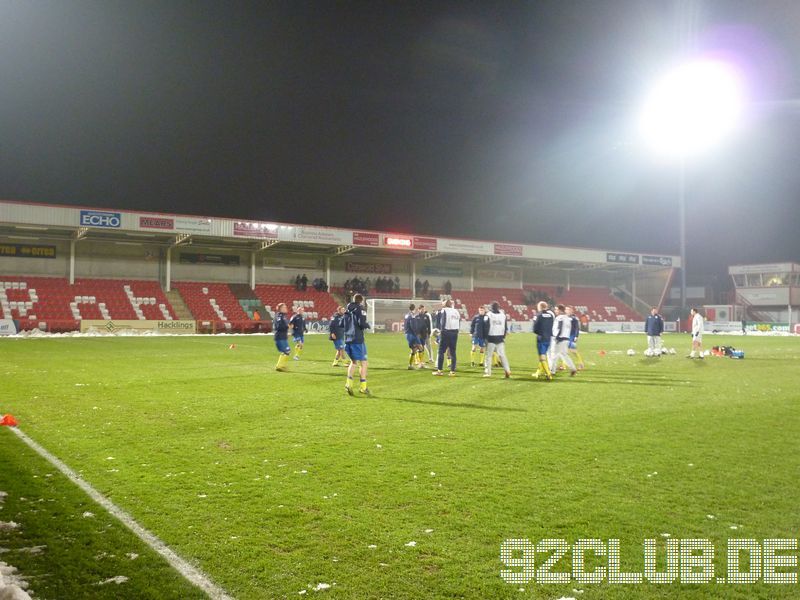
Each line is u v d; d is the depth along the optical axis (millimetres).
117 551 3744
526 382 12789
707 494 4898
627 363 18016
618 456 6129
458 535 4035
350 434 7207
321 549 3797
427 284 53406
